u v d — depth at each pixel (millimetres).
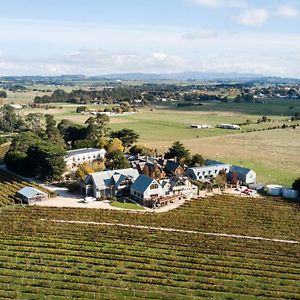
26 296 77938
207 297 79500
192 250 98875
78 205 134500
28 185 154625
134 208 133375
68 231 108562
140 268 89500
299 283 84750
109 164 180750
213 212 127875
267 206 133625
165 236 107312
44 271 87188
